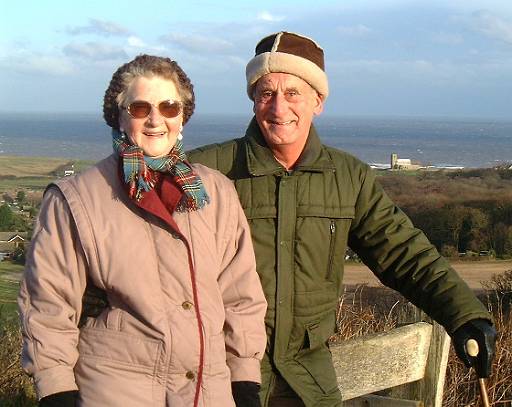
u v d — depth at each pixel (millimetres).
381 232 2885
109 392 2133
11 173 84312
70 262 2197
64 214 2215
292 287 2738
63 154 134250
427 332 3402
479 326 2641
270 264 2715
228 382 2268
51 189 2275
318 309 2801
